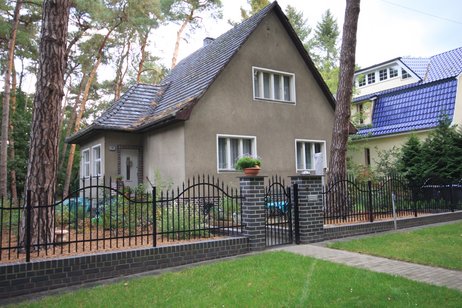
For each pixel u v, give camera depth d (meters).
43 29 7.20
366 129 22.22
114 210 9.26
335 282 5.39
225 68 13.77
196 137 12.80
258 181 7.91
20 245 6.48
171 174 13.16
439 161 15.85
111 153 14.48
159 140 13.94
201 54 17.80
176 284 5.51
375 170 18.88
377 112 22.50
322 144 16.14
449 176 15.52
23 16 21.70
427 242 8.32
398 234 9.43
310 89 16.02
